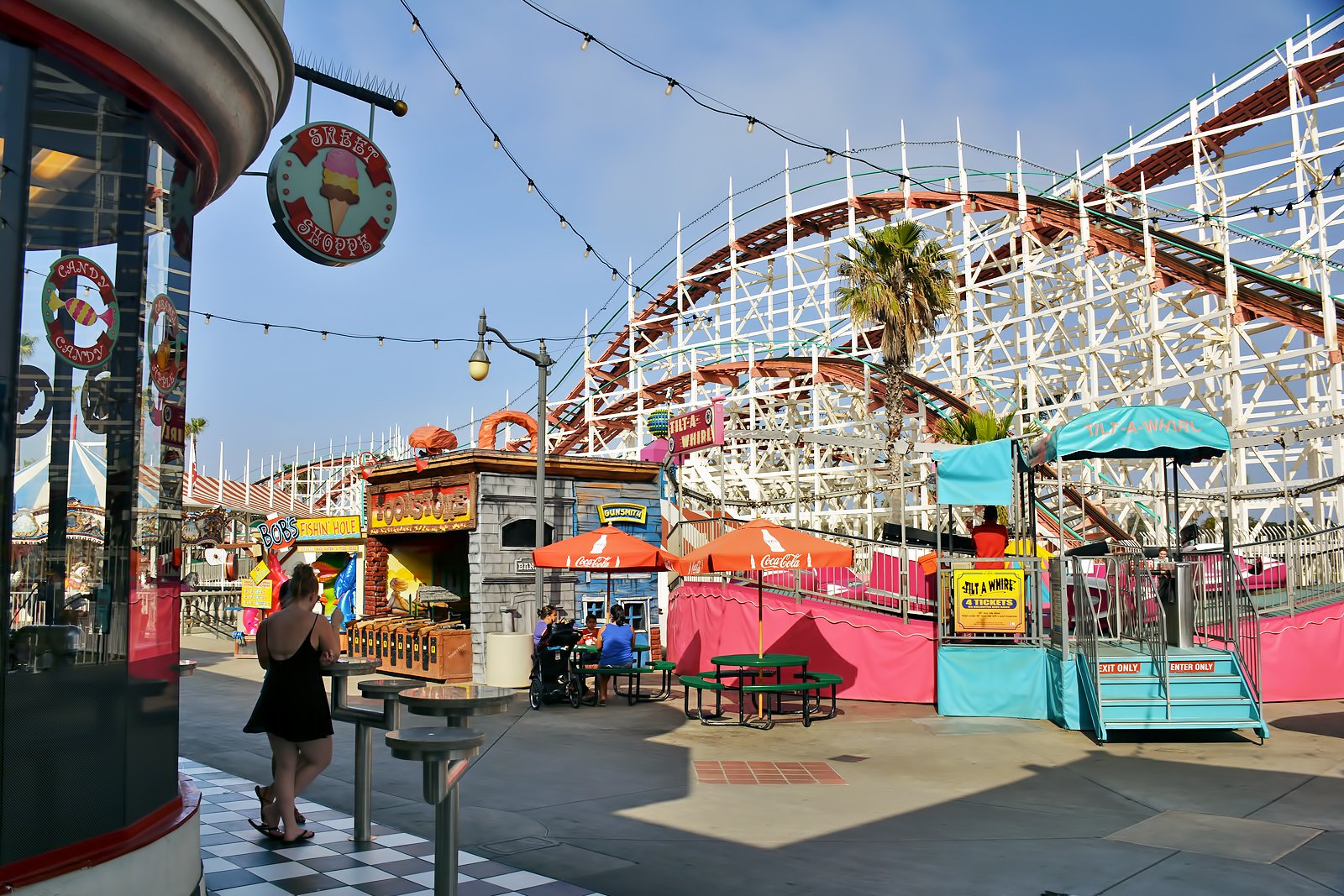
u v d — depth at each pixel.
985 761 10.91
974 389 35.56
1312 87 31.86
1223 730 12.48
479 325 18.30
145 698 4.83
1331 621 14.84
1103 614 15.05
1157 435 13.48
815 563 13.48
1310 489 19.44
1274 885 6.34
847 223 40.22
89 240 4.55
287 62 5.73
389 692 6.97
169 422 5.23
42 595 4.23
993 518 15.94
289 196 6.94
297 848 7.09
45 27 4.25
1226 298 28.19
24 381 4.18
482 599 18.38
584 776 10.08
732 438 20.66
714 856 7.10
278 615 7.14
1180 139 31.86
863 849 7.29
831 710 14.84
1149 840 7.51
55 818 4.20
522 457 18.89
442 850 4.55
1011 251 36.31
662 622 21.42
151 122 4.92
